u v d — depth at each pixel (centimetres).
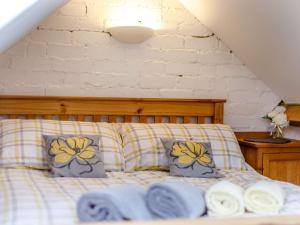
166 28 311
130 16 301
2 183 191
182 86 317
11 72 280
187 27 315
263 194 162
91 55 296
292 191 195
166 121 311
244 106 333
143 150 257
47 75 287
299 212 162
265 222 111
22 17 176
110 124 274
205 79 322
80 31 292
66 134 249
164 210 143
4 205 154
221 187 160
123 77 303
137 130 269
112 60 300
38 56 285
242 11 272
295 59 276
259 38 286
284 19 247
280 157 295
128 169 252
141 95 308
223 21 299
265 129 339
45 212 147
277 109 337
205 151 253
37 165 235
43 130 248
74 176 222
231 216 153
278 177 295
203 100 313
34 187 185
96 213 137
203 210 153
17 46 280
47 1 189
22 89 283
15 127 247
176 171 239
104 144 254
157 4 307
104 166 245
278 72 307
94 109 290
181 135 271
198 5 302
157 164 254
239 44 312
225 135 281
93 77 297
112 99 293
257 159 291
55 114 282
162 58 311
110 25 298
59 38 288
